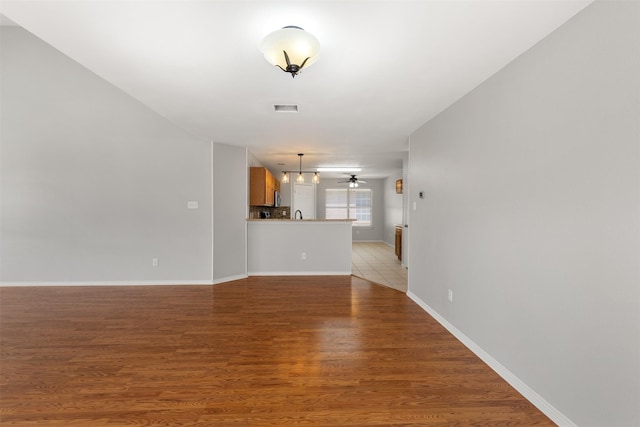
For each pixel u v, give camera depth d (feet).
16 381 6.51
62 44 5.79
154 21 5.02
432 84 7.66
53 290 13.50
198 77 7.31
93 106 14.02
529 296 5.96
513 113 6.39
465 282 8.34
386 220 32.40
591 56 4.62
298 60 5.32
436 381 6.61
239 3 4.57
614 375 4.34
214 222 14.74
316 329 9.39
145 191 14.40
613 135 4.30
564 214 5.13
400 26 5.18
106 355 7.68
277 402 5.89
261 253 16.81
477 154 7.76
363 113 10.07
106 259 14.33
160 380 6.59
